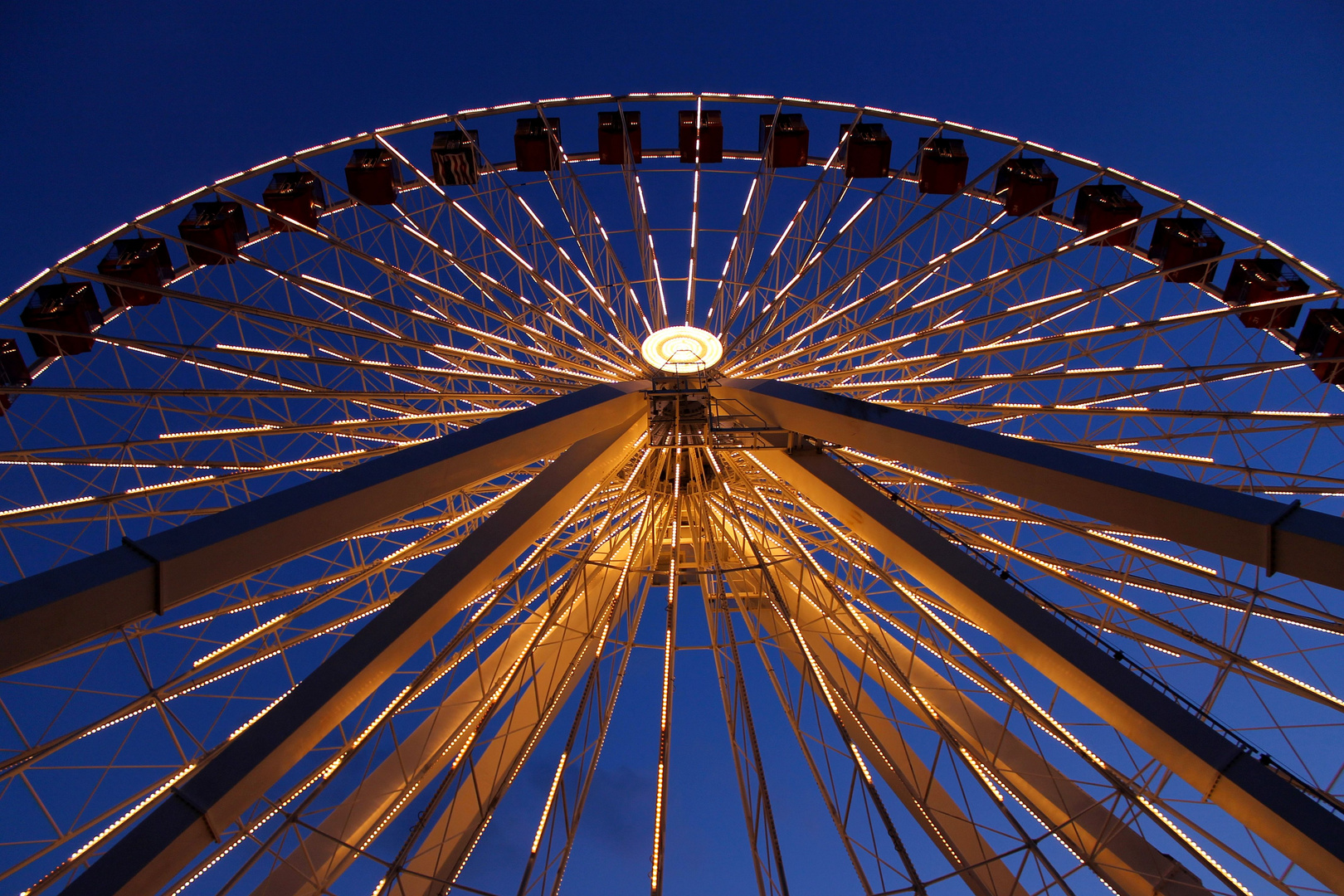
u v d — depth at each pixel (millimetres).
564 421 14344
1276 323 19016
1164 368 16391
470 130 21750
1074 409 16828
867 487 15523
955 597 13891
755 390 15906
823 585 15898
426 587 12070
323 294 16906
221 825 9625
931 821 12602
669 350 18469
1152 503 11547
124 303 19391
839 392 18484
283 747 10125
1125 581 15875
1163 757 11617
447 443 12812
